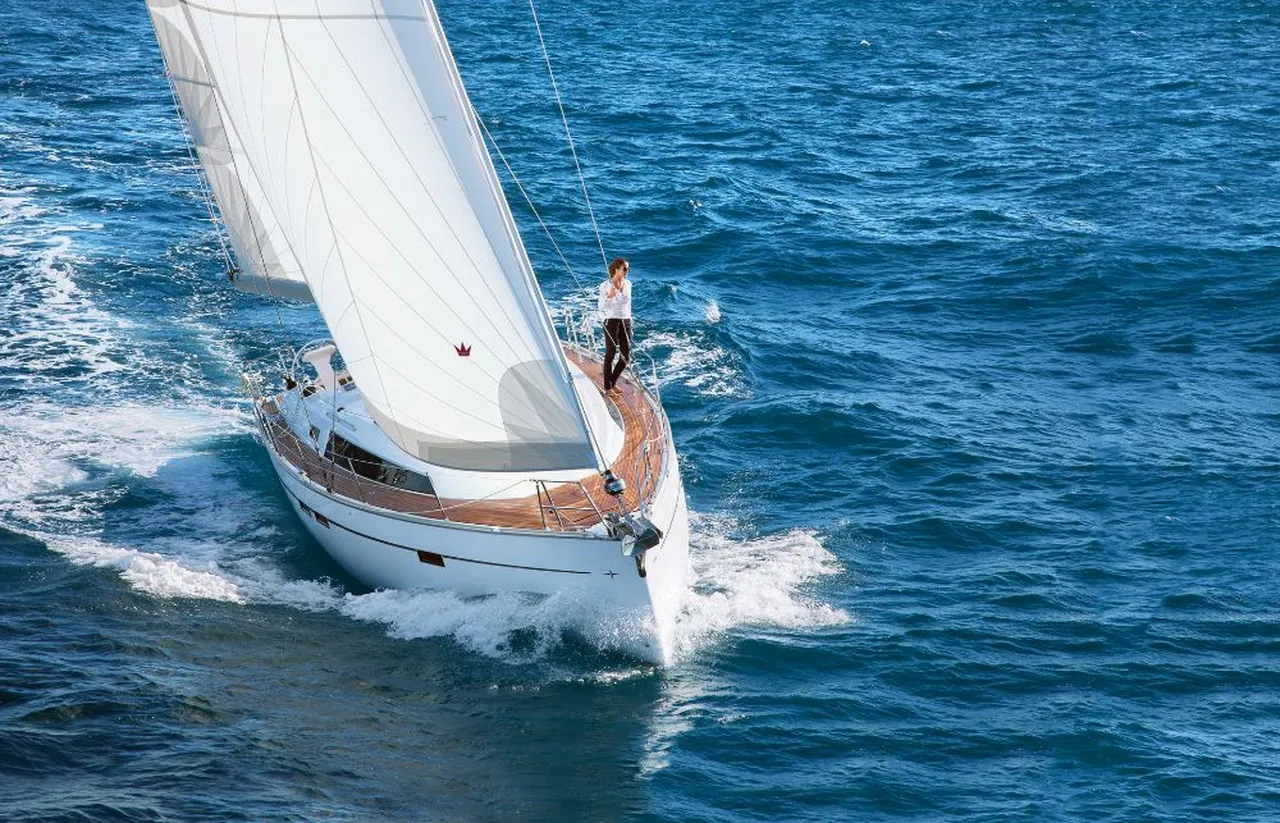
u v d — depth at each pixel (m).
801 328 77.38
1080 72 160.88
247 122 43.91
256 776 37.84
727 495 57.41
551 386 43.69
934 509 56.53
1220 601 49.84
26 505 54.62
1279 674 45.41
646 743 40.72
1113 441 63.47
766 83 152.25
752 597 49.12
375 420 46.47
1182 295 82.81
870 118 135.50
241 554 51.88
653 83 150.38
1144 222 98.56
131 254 83.75
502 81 149.12
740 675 44.47
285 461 51.56
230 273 53.56
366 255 43.41
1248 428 65.00
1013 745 41.31
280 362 69.00
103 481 56.88
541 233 93.00
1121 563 52.66
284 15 41.22
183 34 47.91
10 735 38.91
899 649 46.22
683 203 100.44
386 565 47.88
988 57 172.25
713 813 37.78
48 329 71.88
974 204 103.75
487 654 45.06
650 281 81.81
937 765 40.28
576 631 45.34
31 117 121.38
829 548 53.25
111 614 46.88
